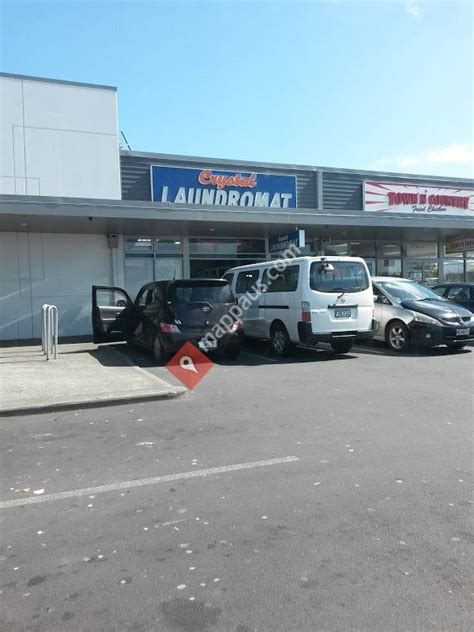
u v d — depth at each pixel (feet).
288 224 50.52
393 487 14.32
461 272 74.79
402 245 71.51
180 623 8.91
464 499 13.52
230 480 15.03
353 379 29.30
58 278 52.19
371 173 66.08
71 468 16.24
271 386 27.81
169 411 22.90
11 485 15.01
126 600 9.57
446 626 8.74
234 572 10.38
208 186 56.18
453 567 10.43
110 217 43.37
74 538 11.90
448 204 71.10
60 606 9.43
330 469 15.70
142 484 14.90
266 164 58.95
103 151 51.70
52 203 41.32
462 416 21.25
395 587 9.80
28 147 49.39
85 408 23.56
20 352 41.32
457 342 38.01
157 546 11.45
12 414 22.40
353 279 36.60
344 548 11.21
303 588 9.82
